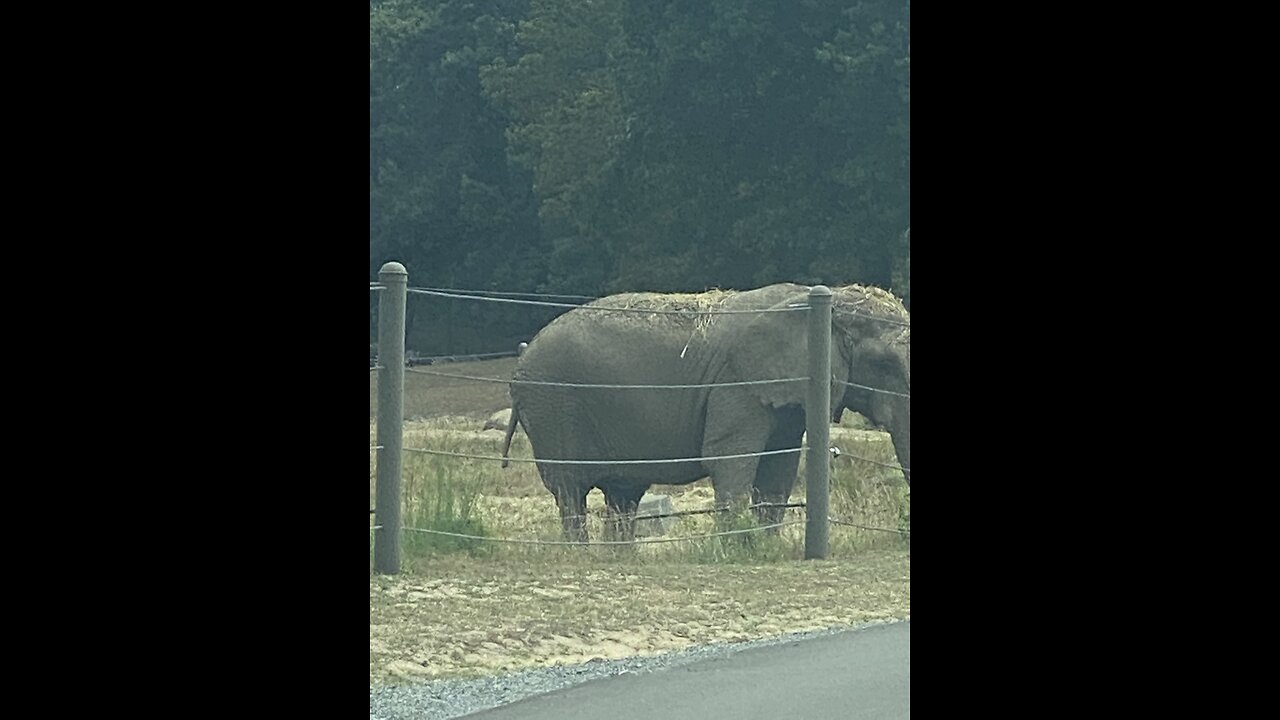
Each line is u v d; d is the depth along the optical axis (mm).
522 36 47969
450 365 46219
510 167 50500
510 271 50562
